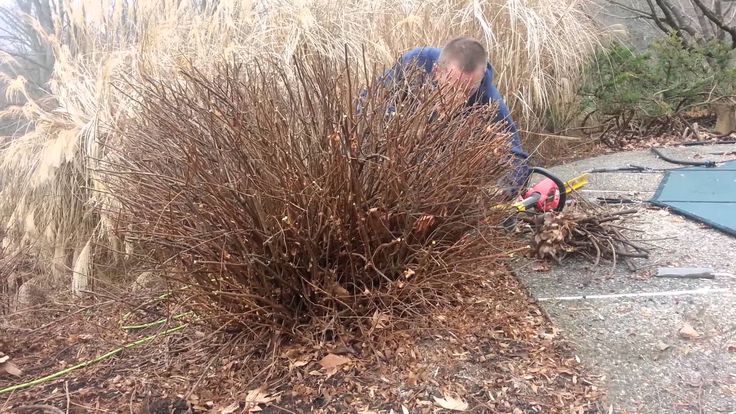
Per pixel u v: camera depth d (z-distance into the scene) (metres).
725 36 9.72
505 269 2.74
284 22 5.11
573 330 2.33
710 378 1.98
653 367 2.06
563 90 6.11
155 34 4.55
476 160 2.32
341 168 2.05
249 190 2.05
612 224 3.25
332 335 2.26
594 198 4.17
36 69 11.62
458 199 2.33
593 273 2.83
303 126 2.15
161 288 2.58
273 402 1.99
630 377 2.02
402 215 2.23
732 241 3.14
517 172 2.95
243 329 2.28
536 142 5.96
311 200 2.03
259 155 2.07
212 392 2.09
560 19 6.23
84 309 2.76
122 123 3.86
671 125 6.91
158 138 2.38
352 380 2.06
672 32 7.51
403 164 2.16
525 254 3.03
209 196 2.07
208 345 2.36
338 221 2.07
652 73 6.79
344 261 2.25
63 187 4.09
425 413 1.90
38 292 3.31
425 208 2.27
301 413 1.93
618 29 7.29
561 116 6.25
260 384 2.09
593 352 2.17
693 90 6.79
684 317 2.36
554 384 2.01
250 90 2.38
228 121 2.12
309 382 2.06
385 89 2.34
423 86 2.38
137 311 2.78
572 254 3.02
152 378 2.24
